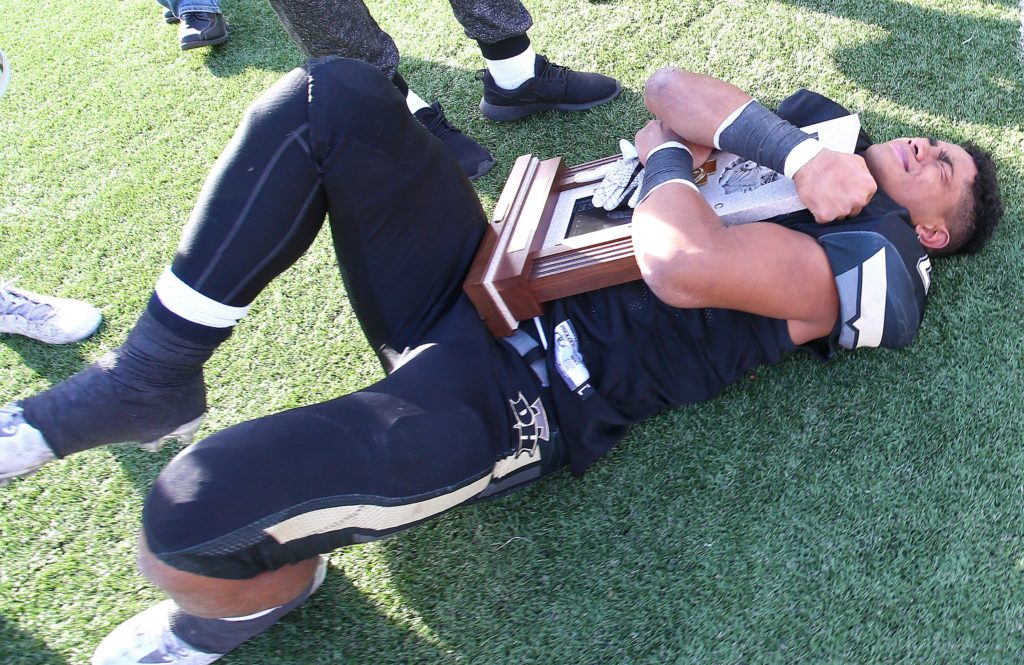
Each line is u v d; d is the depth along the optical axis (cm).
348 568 170
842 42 250
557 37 275
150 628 153
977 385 177
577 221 171
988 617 149
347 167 138
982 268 195
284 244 139
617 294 162
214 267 134
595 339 162
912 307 160
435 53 284
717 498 170
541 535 170
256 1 320
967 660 145
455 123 262
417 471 133
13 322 211
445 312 158
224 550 123
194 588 129
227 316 139
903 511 163
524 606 162
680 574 162
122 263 238
